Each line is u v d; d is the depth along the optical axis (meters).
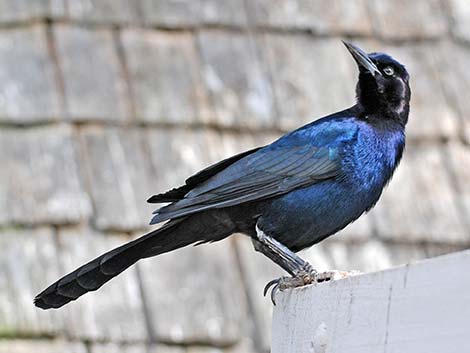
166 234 9.71
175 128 12.96
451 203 13.28
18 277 11.66
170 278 12.02
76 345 11.45
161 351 11.58
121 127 12.83
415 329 6.44
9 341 11.33
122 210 12.24
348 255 12.59
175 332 11.69
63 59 13.16
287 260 9.73
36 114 12.73
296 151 9.95
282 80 13.61
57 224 12.05
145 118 12.95
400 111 10.39
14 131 12.59
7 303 11.51
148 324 11.70
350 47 10.60
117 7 13.70
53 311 11.58
